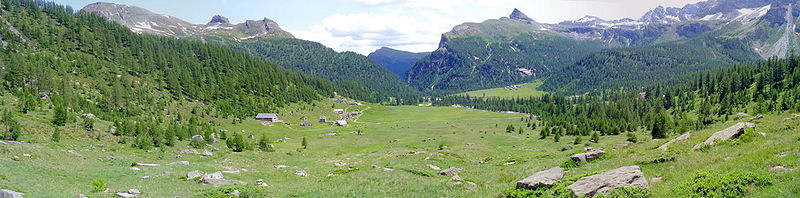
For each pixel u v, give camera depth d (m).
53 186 35.69
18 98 130.62
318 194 38.66
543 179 32.94
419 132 193.62
